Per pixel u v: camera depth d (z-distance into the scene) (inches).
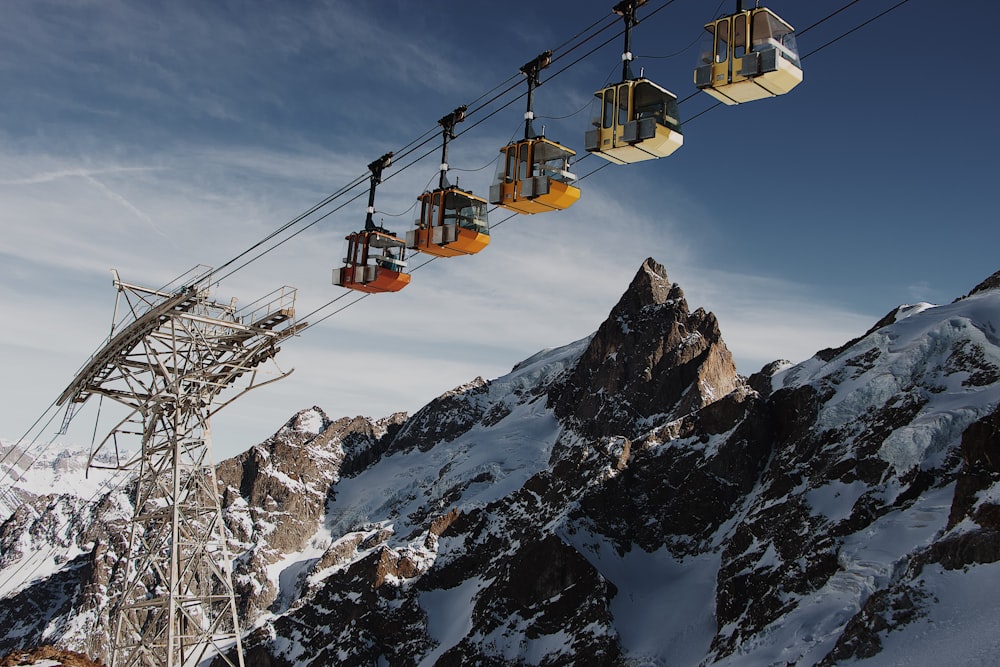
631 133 1658.5
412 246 2047.2
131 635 2893.7
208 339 2738.7
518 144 1847.9
